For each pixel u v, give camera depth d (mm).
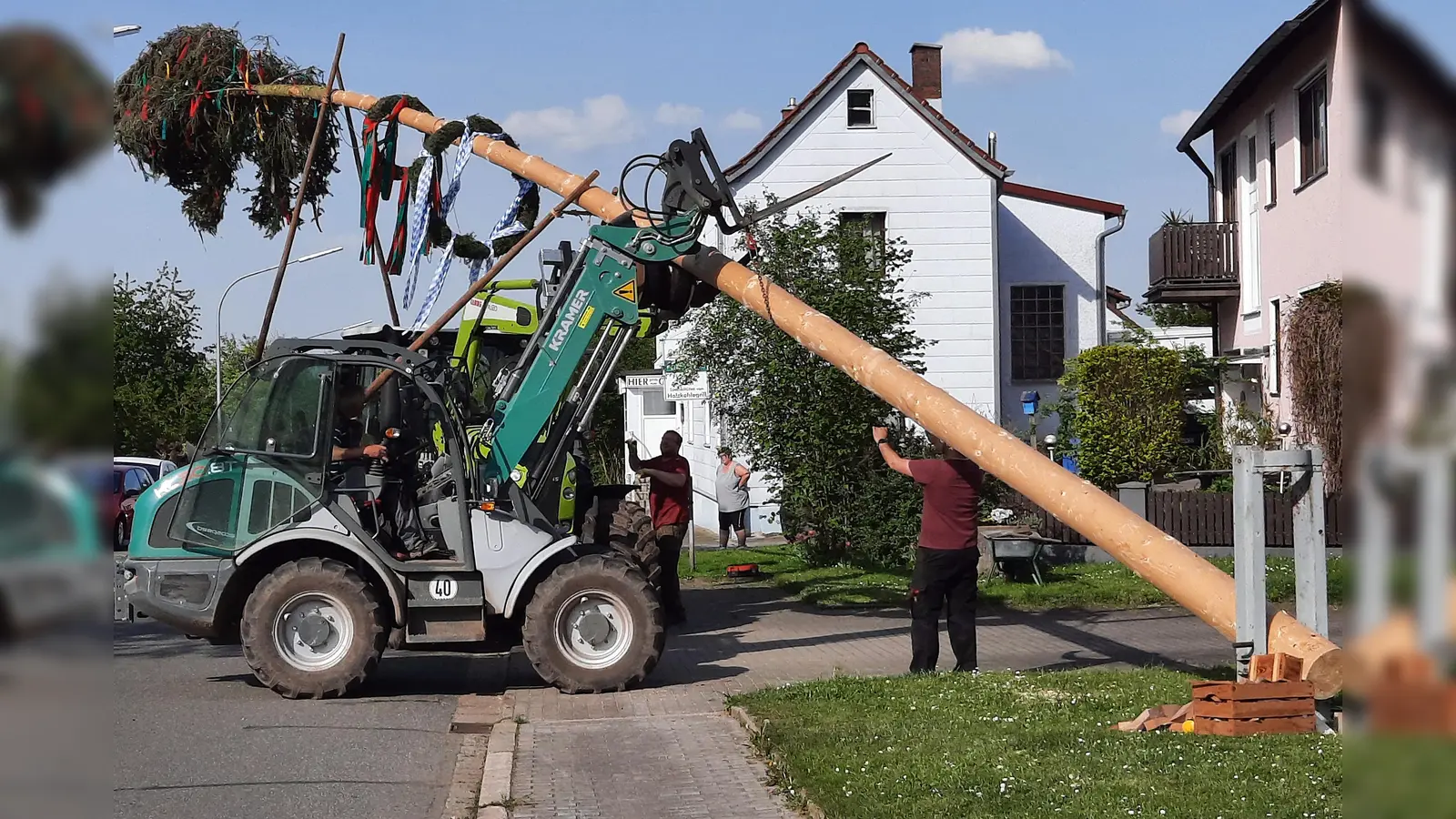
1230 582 7980
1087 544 18078
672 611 14188
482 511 10375
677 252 11078
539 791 6797
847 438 17188
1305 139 17906
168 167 14062
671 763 7414
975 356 28359
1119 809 5539
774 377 17000
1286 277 20750
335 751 8188
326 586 10062
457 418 10492
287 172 14203
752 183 28188
